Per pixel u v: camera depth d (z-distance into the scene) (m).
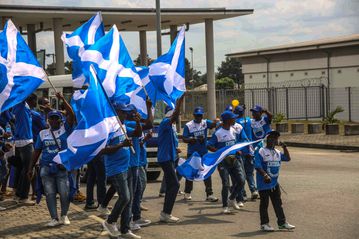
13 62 9.11
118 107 8.22
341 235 8.16
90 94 7.63
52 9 27.16
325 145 23.67
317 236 8.14
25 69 9.14
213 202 11.38
